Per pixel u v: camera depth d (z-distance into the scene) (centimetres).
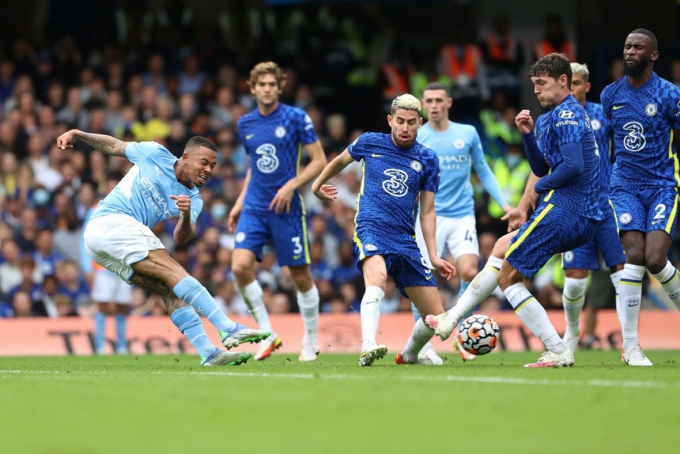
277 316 5222
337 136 6812
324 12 7750
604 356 4181
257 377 2528
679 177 3180
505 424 1703
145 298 5794
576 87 3503
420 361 3406
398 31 7812
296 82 7462
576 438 1573
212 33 7650
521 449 1476
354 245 3062
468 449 1479
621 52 7212
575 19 7538
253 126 3875
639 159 3170
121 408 1905
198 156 2956
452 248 3931
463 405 1916
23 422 1756
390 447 1499
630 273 3156
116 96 6969
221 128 6775
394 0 7406
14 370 3092
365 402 1959
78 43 7925
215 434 1620
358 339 5175
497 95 6994
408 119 3009
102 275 5100
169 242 6112
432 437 1585
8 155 6556
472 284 3012
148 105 6956
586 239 2922
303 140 3869
